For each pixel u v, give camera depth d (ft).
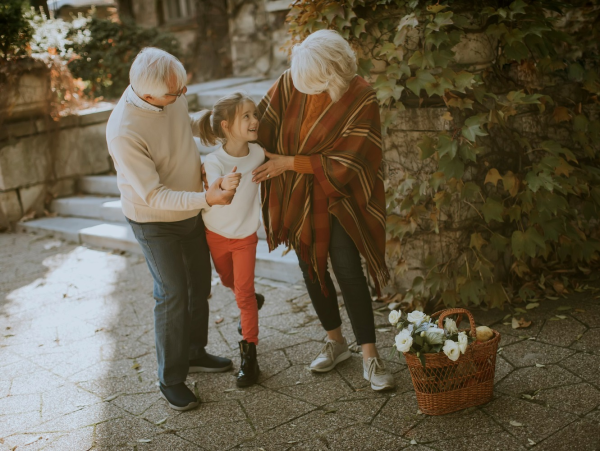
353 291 8.43
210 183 8.15
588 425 7.08
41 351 10.71
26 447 7.83
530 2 10.17
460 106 9.68
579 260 11.78
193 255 8.67
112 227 17.13
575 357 8.61
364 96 7.97
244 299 8.81
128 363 10.00
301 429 7.66
